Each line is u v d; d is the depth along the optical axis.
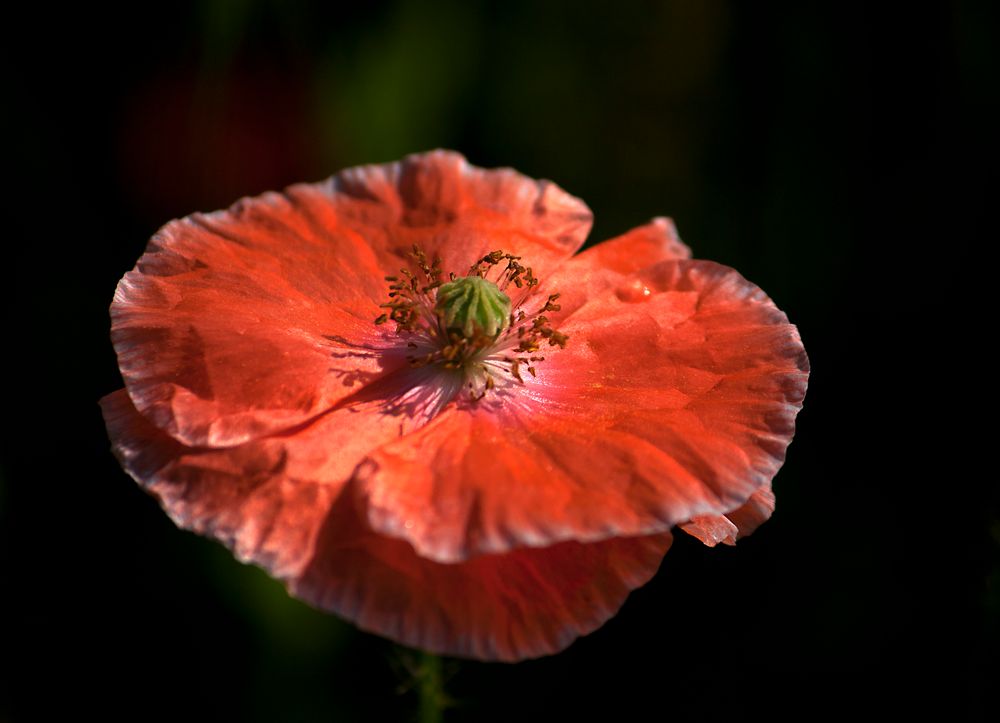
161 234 0.36
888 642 0.42
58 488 0.43
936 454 0.43
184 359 0.34
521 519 0.33
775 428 0.34
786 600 0.43
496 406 0.35
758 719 0.42
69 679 0.42
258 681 0.42
